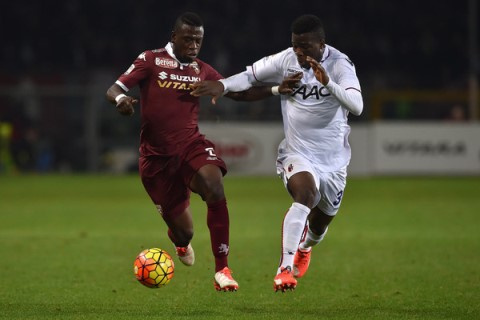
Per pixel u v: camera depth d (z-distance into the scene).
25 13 118.25
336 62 26.19
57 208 61.78
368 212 59.00
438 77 118.00
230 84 26.98
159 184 27.55
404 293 28.50
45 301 26.86
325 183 27.08
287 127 27.28
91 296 27.89
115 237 45.59
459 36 121.31
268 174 94.88
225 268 25.39
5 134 100.62
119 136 102.31
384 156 94.75
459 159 94.56
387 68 118.31
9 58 117.00
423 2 124.75
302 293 28.56
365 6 122.44
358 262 36.50
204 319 23.14
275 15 121.00
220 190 25.92
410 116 103.81
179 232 28.62
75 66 116.00
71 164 102.31
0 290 29.08
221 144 94.50
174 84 26.67
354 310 25.09
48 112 103.06
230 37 116.88
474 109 102.31
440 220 53.94
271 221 53.56
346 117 27.52
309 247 29.50
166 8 120.62
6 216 56.38
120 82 26.16
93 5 120.38
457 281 31.08
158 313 24.39
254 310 25.09
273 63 27.33
